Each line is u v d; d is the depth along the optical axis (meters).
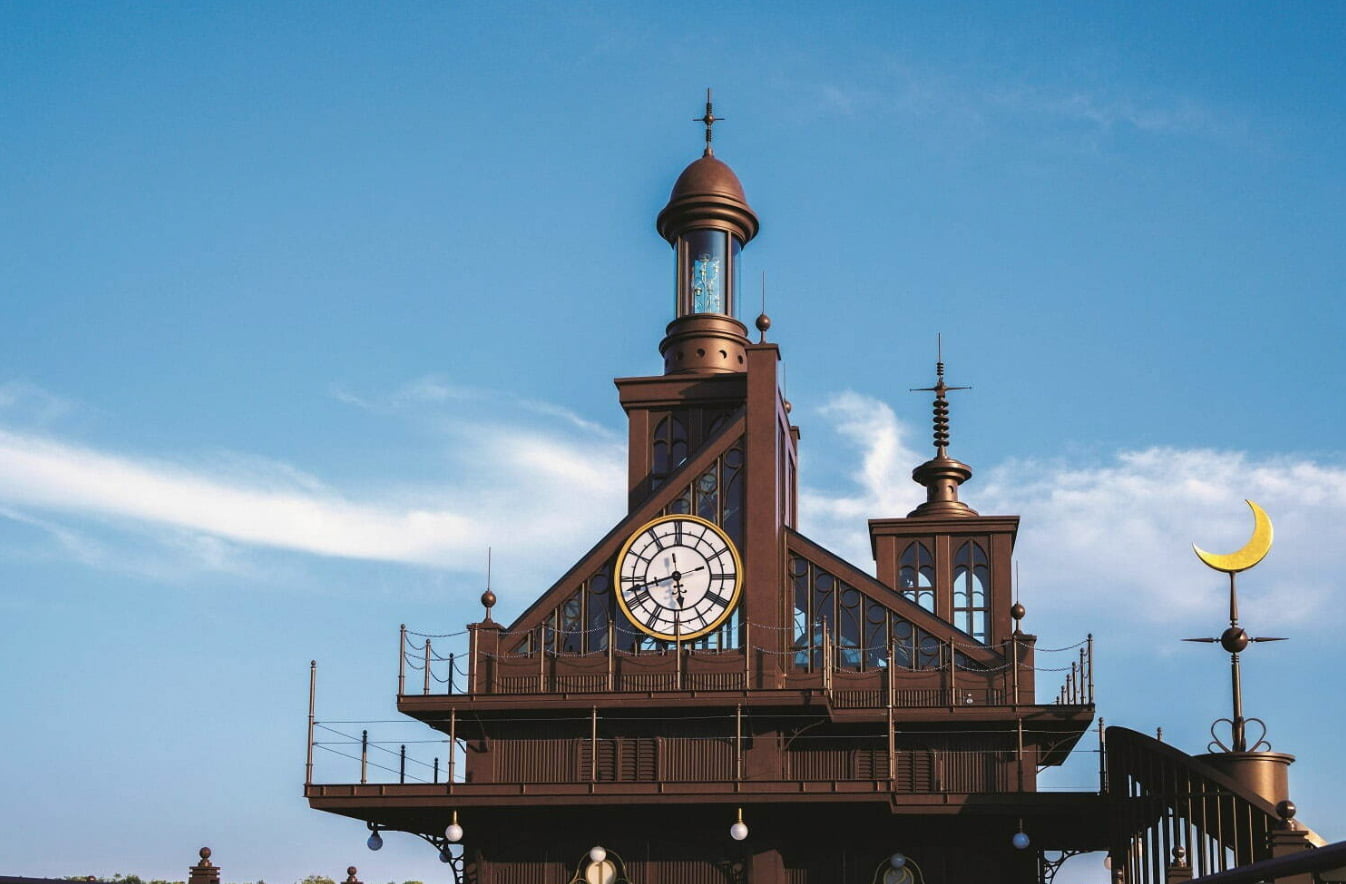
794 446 52.94
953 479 60.47
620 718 44.88
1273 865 18.97
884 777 44.88
